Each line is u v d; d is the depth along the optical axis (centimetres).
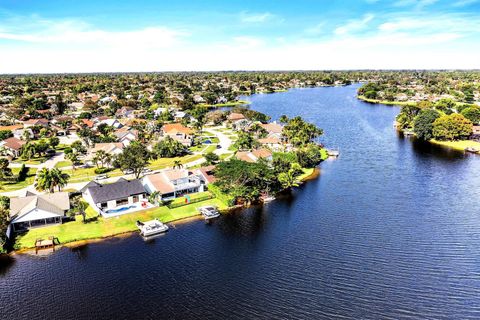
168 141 13700
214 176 9750
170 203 8825
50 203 7881
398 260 6388
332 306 5191
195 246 6950
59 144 15475
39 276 5916
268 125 17812
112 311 5062
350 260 6394
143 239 7225
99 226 7612
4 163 10431
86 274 5969
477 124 18125
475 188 10106
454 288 5594
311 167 12250
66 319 4906
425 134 16612
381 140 16662
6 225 6762
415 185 10375
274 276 5922
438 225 7756
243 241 7144
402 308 5147
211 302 5262
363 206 8838
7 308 5144
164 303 5234
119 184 8825
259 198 9319
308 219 8138
